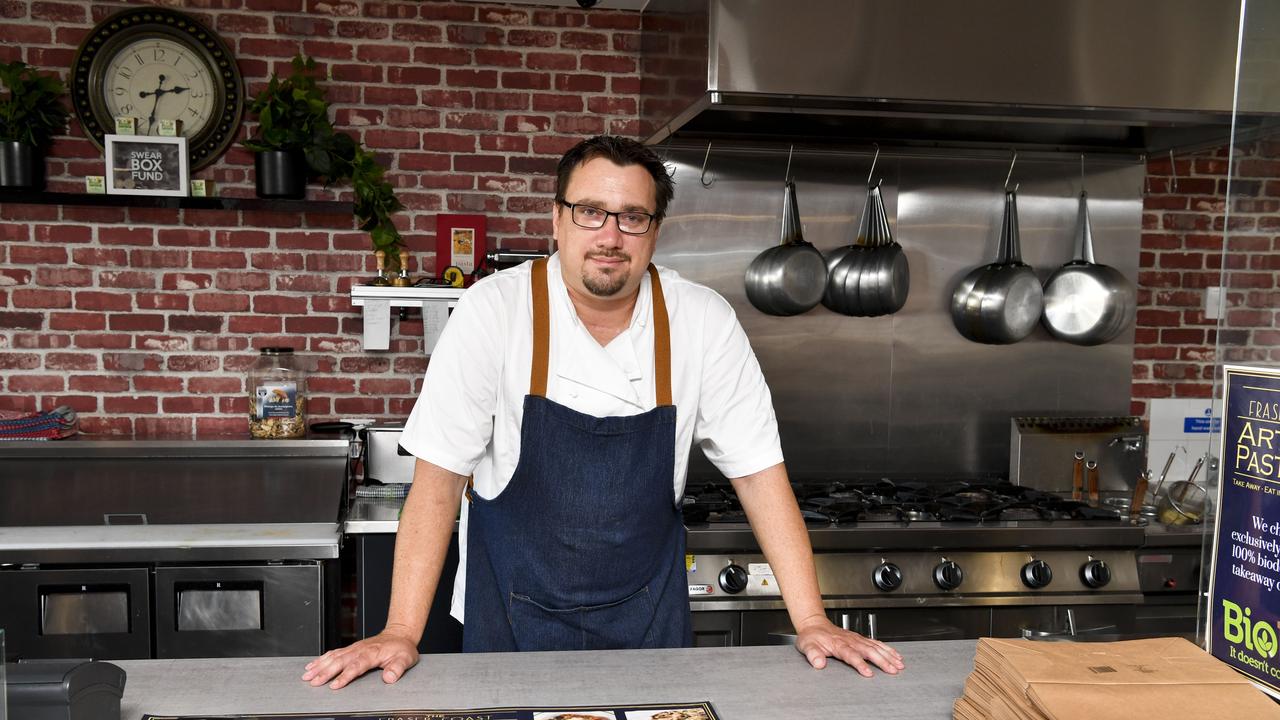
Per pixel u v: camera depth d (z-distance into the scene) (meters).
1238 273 1.29
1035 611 2.87
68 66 3.23
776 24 2.57
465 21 3.40
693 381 1.90
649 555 1.92
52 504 2.81
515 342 1.83
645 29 3.42
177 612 2.69
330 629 2.84
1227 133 3.12
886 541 2.79
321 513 2.86
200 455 2.99
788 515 1.84
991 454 3.59
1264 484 1.22
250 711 1.27
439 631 2.81
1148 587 2.94
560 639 1.88
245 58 3.31
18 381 3.27
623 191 1.68
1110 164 3.59
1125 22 2.72
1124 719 1.05
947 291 3.54
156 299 3.32
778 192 3.44
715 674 1.45
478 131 3.43
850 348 3.50
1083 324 3.51
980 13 2.65
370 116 3.38
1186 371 3.75
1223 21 2.76
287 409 3.20
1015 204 3.39
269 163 3.18
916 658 1.54
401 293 3.18
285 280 3.36
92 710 1.15
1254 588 1.24
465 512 2.01
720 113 2.99
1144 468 3.54
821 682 1.43
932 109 2.69
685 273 3.42
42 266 3.26
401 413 3.44
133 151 3.15
